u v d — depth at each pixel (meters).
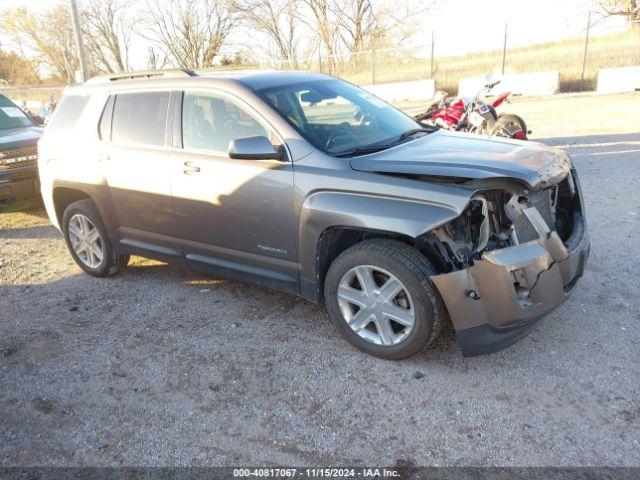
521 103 18.78
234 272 4.38
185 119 4.45
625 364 3.50
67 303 4.98
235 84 4.23
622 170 8.20
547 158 3.72
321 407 3.31
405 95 23.86
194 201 4.36
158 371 3.80
